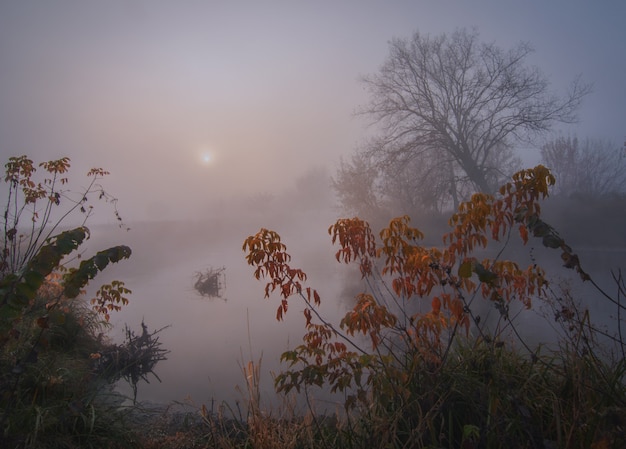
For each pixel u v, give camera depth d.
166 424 4.05
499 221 2.96
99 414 3.62
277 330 8.09
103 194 6.89
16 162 5.79
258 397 3.40
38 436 3.08
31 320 4.91
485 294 3.17
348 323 3.05
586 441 2.31
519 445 2.37
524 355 3.49
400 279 3.29
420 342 3.20
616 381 2.73
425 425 2.61
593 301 7.73
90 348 6.22
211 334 7.98
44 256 2.57
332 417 3.66
